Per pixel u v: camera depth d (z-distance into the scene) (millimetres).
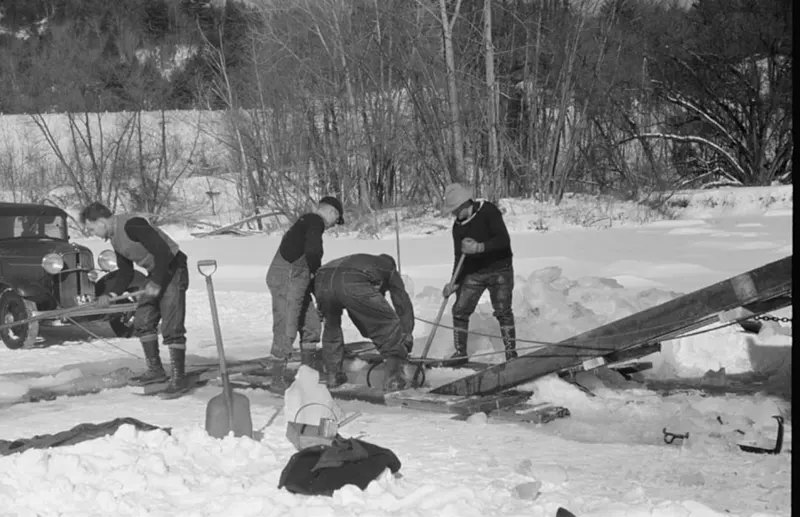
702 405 7121
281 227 38625
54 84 50344
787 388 7934
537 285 10562
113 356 11453
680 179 39844
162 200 44312
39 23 73188
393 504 4902
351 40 36500
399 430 6910
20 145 49969
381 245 27875
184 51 66875
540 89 37688
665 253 22297
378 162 38094
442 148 35375
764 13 38625
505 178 37156
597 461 5906
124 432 6043
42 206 13828
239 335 12789
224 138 46969
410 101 36469
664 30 40219
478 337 10422
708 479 5438
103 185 47219
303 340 9164
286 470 5277
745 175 40000
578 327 9852
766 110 38594
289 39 38094
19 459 5508
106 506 4969
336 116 38125
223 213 44500
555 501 4926
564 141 38875
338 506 4895
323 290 8312
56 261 12188
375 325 8273
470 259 9391
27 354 11812
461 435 6711
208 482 5367
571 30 36688
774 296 6816
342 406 7914
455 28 37250
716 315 7047
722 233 26641
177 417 7547
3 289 12602
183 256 8938
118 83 52656
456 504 4777
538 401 7684
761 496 5086
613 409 7402
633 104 41500
